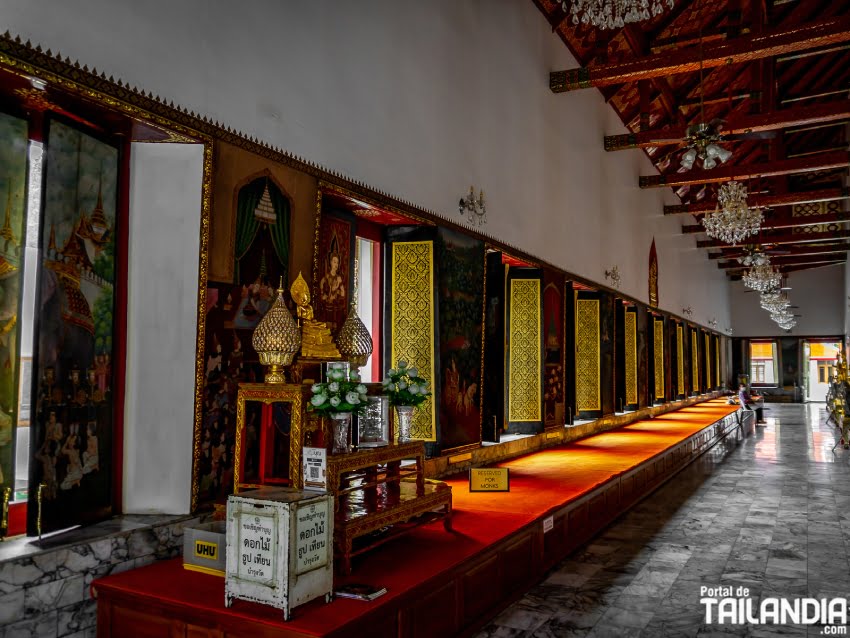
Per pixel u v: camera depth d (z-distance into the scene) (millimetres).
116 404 3986
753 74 12742
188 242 4051
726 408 20188
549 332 10070
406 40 6340
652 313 16906
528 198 9297
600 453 9469
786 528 7141
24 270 3572
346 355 4926
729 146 19312
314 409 4055
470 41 7695
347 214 6023
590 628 4293
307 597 3154
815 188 25547
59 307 3594
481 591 4320
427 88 6699
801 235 22391
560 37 10836
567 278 10836
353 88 5500
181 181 4066
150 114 3705
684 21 12398
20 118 3539
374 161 5762
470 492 6320
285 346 4000
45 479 3508
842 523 7371
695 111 16812
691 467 11789
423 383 4742
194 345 4020
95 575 3510
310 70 4992
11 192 3490
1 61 3002
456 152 7258
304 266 4914
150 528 3783
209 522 4020
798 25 9047
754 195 17859
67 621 3359
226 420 4234
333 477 3668
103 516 3859
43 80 3180
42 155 3535
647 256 16562
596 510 6902
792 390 31156
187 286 4039
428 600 3691
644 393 15961
